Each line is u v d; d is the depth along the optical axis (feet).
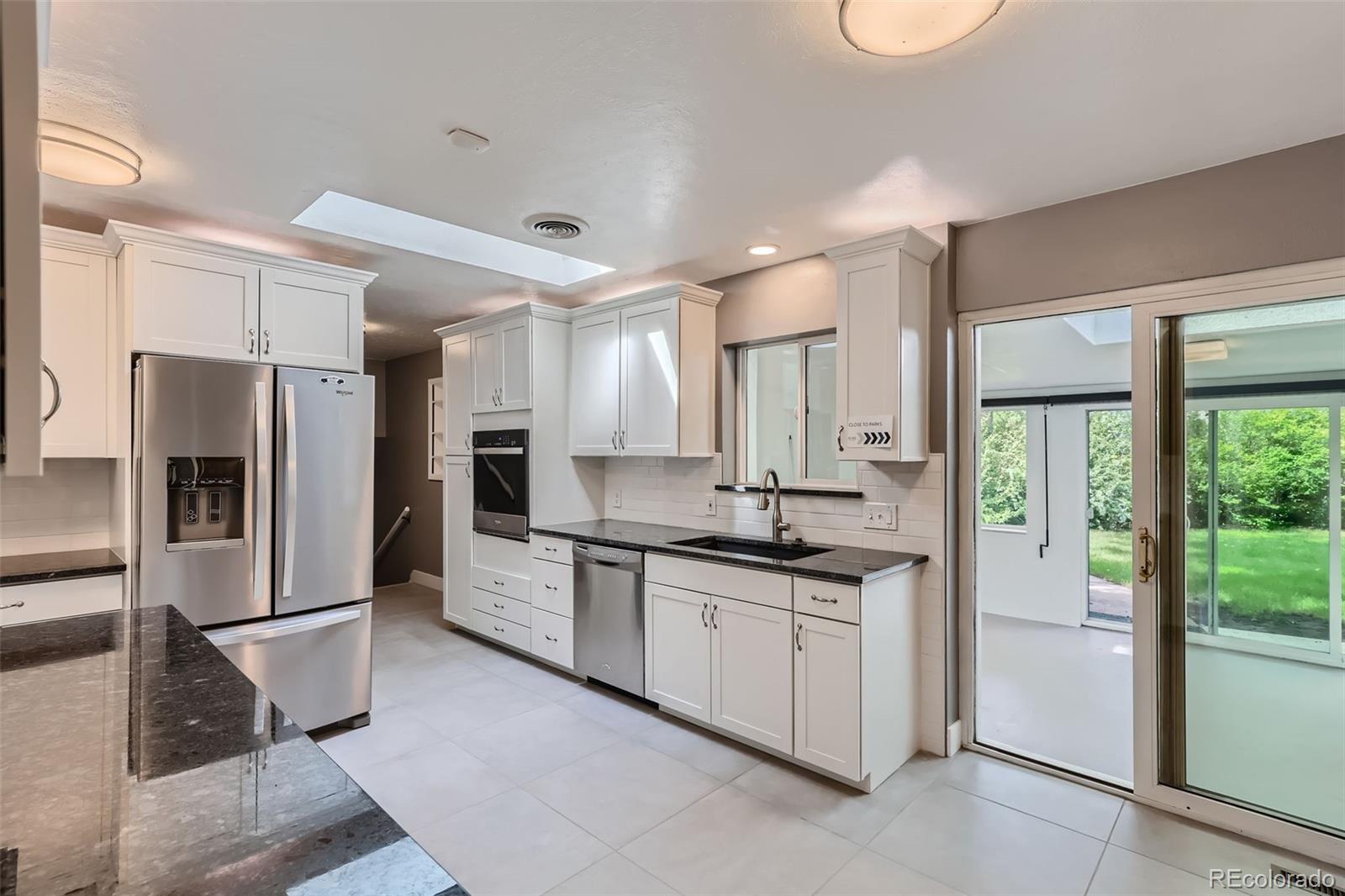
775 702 9.04
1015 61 5.57
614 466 14.62
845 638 8.30
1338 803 7.17
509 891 6.51
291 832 2.65
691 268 11.96
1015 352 15.44
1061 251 8.76
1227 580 7.85
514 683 12.32
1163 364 8.15
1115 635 16.16
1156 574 8.23
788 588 8.88
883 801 8.21
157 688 4.34
